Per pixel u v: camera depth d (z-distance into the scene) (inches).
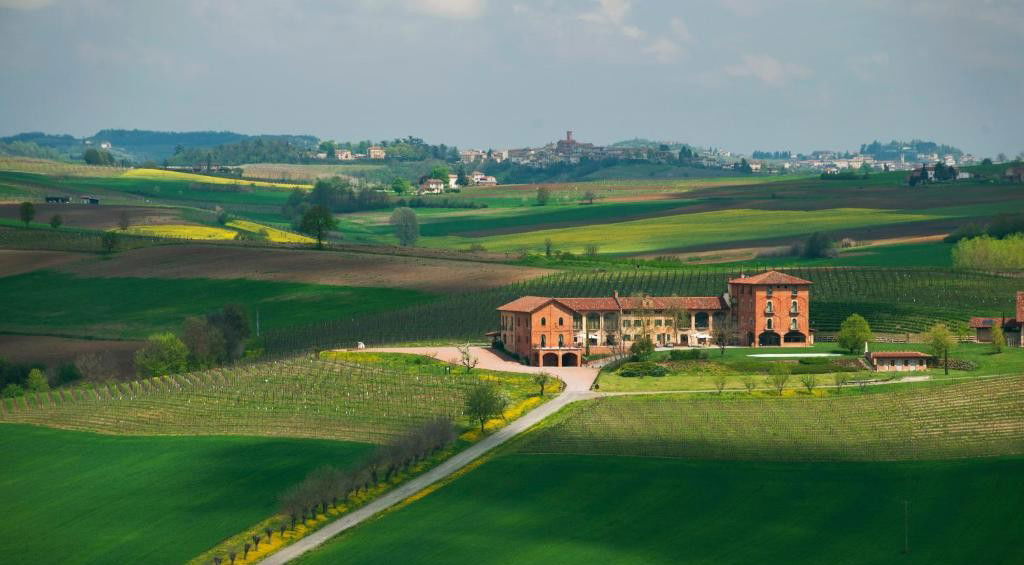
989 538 5098.4
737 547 5157.5
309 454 6771.7
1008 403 7007.9
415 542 5344.5
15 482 6717.5
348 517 5841.5
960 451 6274.6
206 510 6043.3
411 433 6702.8
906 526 5162.4
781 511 5556.1
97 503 6264.8
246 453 6879.9
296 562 5270.7
